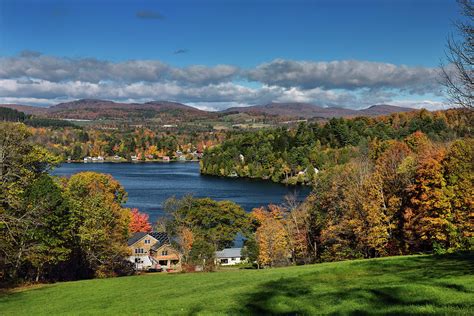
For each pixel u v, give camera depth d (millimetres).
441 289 17156
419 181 38406
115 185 66875
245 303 18641
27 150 39000
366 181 44656
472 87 17719
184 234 68000
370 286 19344
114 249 47688
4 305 25891
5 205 35312
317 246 54031
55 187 39594
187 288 25609
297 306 17062
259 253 58375
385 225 41000
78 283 32375
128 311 20203
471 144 21703
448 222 35625
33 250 37344
